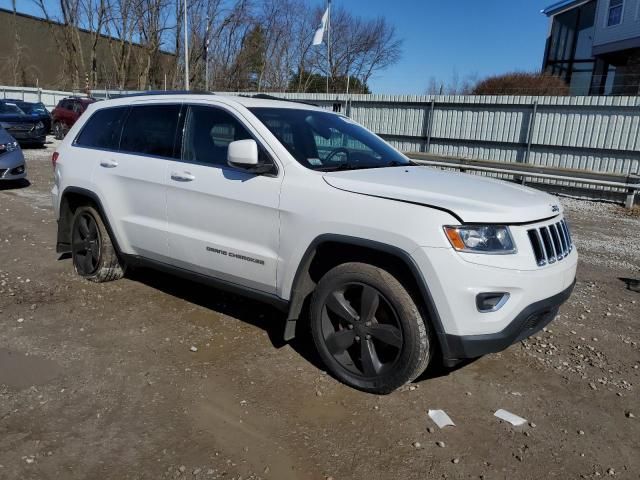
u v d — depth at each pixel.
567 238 3.59
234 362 3.75
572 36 30.94
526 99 14.79
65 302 4.68
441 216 3.02
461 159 14.26
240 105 3.98
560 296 3.31
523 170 13.16
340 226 3.28
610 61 28.64
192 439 2.90
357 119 18.41
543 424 3.18
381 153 4.42
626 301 5.38
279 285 3.67
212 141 4.07
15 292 4.87
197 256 4.11
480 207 3.07
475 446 2.95
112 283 5.17
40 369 3.55
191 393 3.34
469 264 2.96
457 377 3.68
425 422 3.14
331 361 3.54
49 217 7.98
